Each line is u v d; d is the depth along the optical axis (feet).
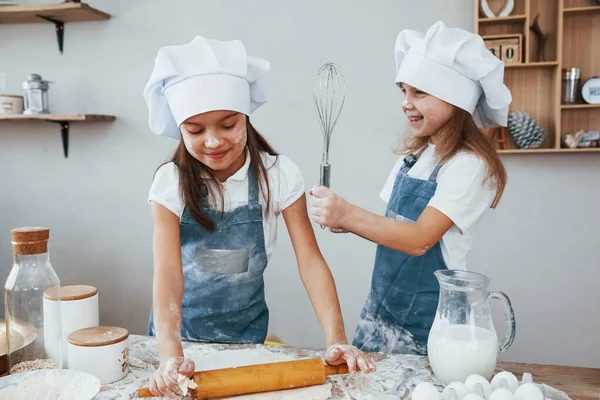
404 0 7.07
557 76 6.50
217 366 3.19
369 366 2.85
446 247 4.25
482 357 2.80
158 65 3.42
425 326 4.37
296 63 7.39
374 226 3.85
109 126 7.91
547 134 6.84
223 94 3.36
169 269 3.65
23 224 8.30
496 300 7.32
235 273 4.09
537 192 7.09
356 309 7.63
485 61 3.92
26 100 7.47
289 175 4.14
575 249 7.11
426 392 2.47
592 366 7.22
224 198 4.02
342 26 7.23
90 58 7.86
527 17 6.47
